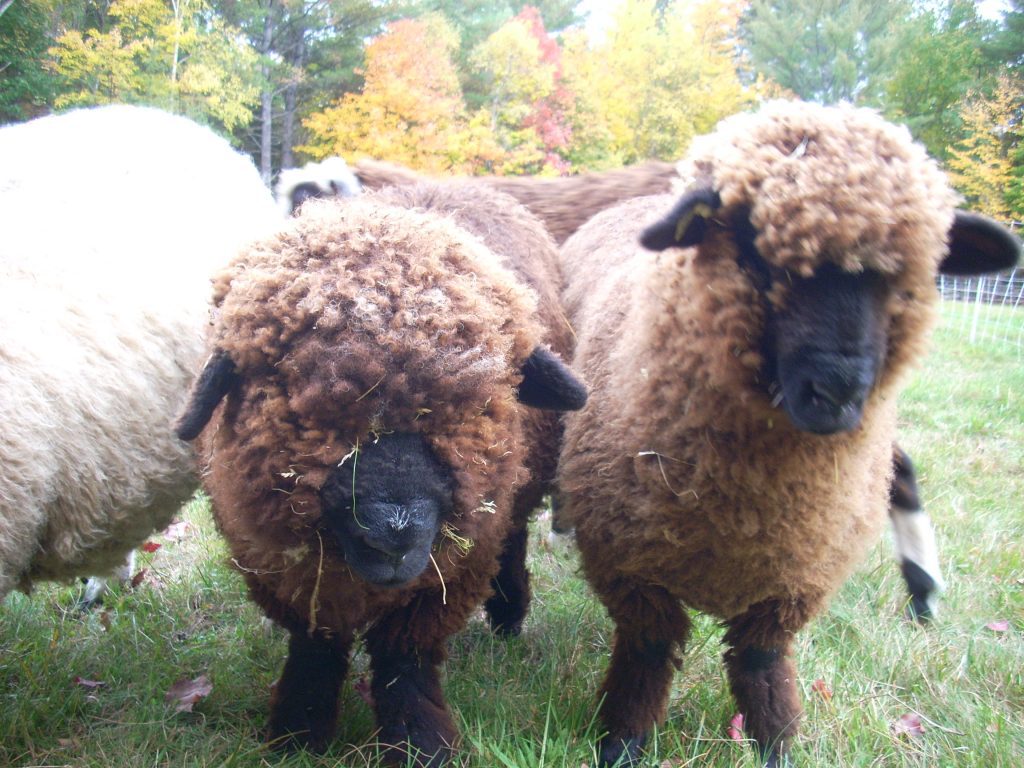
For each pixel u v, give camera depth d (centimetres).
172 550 191
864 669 144
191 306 139
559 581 182
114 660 143
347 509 91
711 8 1398
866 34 1484
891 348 100
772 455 104
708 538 111
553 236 186
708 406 104
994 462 258
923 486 231
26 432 108
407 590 107
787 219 93
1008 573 182
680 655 134
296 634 115
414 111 763
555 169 914
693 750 120
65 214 130
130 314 127
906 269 94
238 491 97
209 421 105
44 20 775
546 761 114
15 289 115
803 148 95
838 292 93
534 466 131
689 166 107
